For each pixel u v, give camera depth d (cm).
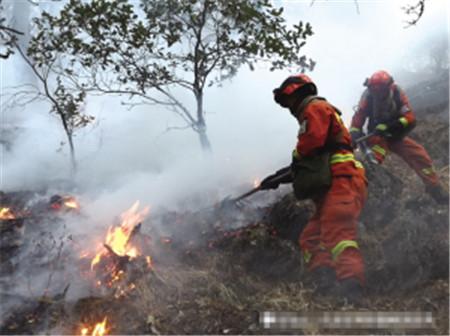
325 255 366
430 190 432
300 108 370
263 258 405
